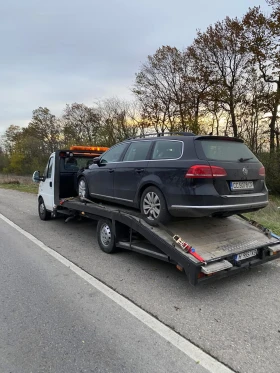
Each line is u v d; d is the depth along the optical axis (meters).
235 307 3.64
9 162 47.38
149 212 4.79
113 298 3.87
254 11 20.50
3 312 3.54
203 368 2.56
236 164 4.36
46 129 47.41
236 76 23.06
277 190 16.52
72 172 8.02
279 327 3.20
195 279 3.73
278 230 7.00
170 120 26.14
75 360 2.68
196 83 24.58
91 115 33.16
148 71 26.00
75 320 3.35
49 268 4.97
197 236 4.59
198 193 4.02
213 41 22.95
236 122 22.94
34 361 2.67
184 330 3.13
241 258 4.29
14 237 7.04
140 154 5.22
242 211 4.52
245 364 2.61
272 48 20.42
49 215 8.99
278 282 4.42
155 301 3.79
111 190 5.79
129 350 2.81
